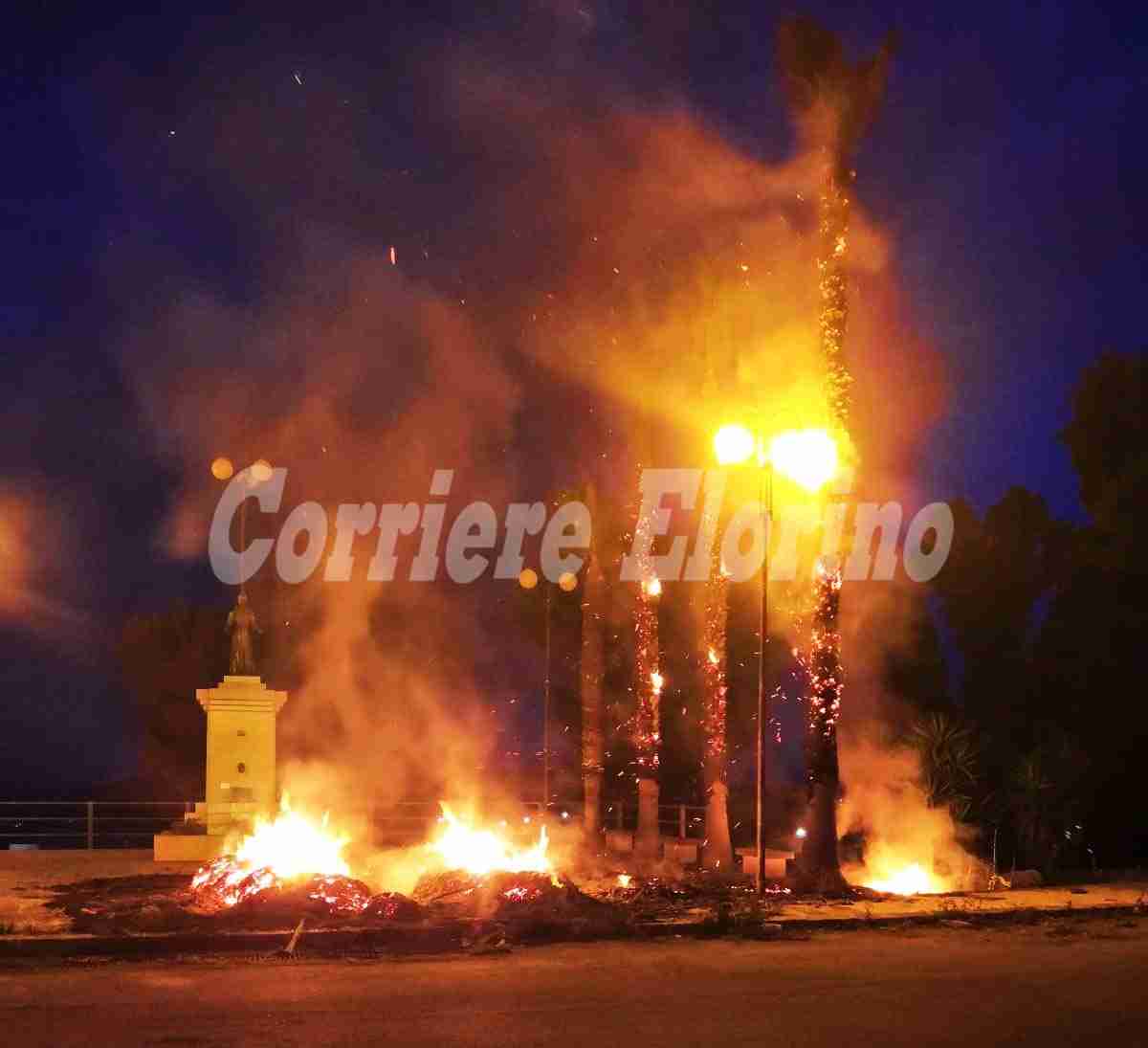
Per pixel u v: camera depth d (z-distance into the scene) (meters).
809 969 14.12
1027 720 28.56
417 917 15.89
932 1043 10.77
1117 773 27.30
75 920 16.03
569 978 13.51
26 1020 11.48
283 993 12.66
